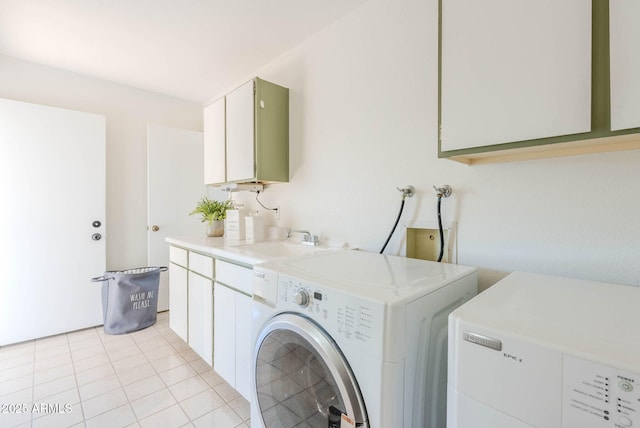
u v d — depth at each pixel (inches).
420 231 58.4
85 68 98.4
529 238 45.2
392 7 60.9
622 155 38.1
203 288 75.4
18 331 89.2
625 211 37.9
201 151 127.4
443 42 40.8
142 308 102.1
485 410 23.0
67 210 96.8
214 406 63.7
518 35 34.4
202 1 64.9
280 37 79.0
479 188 49.9
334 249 67.4
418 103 57.1
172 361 81.6
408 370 30.7
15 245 88.7
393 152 61.2
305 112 80.8
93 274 101.9
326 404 36.9
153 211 115.3
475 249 50.4
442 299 35.9
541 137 33.2
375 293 31.4
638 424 17.2
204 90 117.1
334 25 72.6
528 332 21.9
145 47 84.6
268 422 43.9
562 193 42.4
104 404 63.5
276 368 43.6
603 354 18.7
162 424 58.1
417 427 32.4
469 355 23.9
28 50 87.0
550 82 32.4
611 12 28.7
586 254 40.6
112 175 110.6
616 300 29.6
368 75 65.4
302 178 82.1
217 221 97.6
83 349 87.4
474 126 38.2
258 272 45.3
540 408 20.5
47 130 93.2
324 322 34.4
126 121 113.2
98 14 69.4
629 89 27.9
